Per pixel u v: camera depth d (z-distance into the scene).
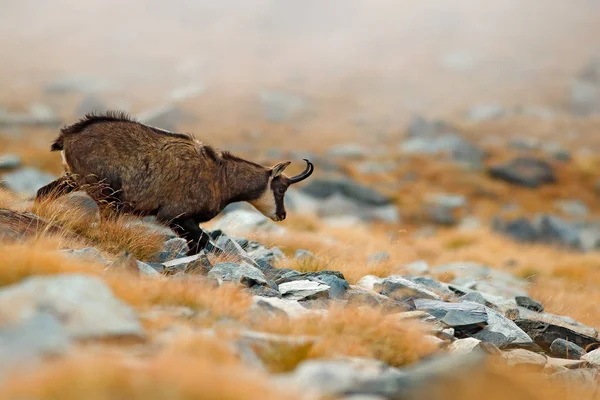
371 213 118.88
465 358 18.72
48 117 176.75
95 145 33.22
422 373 17.75
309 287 30.17
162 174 34.12
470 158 166.38
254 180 38.31
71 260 23.69
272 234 57.44
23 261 21.78
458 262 73.56
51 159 117.38
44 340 16.16
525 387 19.88
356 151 172.62
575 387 23.67
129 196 33.84
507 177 156.62
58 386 14.16
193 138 36.09
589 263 84.00
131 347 17.92
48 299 18.16
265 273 35.38
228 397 14.77
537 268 75.62
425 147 176.25
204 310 22.47
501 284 56.16
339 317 23.81
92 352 16.27
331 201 118.81
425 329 27.28
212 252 35.47
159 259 32.97
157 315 20.86
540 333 33.62
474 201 143.12
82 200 36.78
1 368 14.89
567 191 154.62
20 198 39.16
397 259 58.91
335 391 16.44
